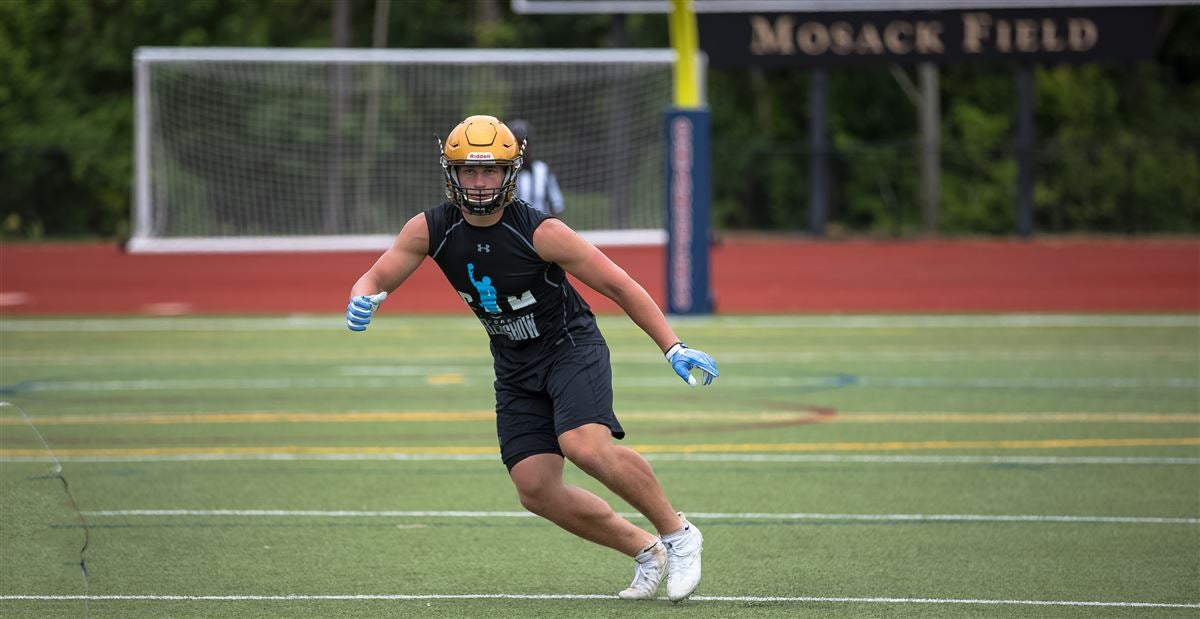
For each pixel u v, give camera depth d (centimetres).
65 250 8969
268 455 3303
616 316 6619
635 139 8300
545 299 1962
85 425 3703
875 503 2808
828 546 2462
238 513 2706
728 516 2697
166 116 8788
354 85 9356
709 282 6550
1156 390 4341
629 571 2298
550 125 8481
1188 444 3453
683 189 6400
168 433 3588
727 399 4159
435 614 2036
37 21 14238
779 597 2133
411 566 2320
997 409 3978
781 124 16212
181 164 8781
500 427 2038
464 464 3206
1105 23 9150
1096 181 14250
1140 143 16325
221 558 2361
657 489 2028
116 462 3209
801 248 9481
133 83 14362
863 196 14800
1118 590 2177
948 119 16375
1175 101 17588
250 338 5791
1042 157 14512
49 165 11931
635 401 4122
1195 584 2214
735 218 13550
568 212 8244
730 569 2305
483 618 2016
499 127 1884
